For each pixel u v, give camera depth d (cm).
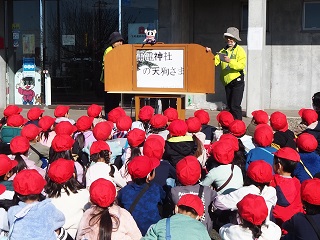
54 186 442
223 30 1410
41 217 385
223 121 694
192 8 1420
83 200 447
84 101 1378
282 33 1380
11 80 1391
